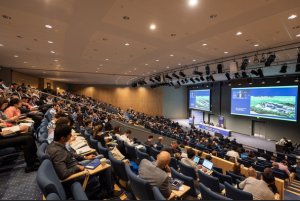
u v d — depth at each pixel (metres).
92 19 4.73
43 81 19.38
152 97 27.52
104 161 2.52
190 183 2.51
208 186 3.13
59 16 4.54
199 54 8.30
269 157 7.44
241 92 17.17
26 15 4.46
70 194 2.22
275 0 3.74
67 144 2.84
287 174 5.89
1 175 2.54
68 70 13.58
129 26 5.18
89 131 5.18
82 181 2.46
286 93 13.62
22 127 2.78
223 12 4.30
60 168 2.07
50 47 7.35
